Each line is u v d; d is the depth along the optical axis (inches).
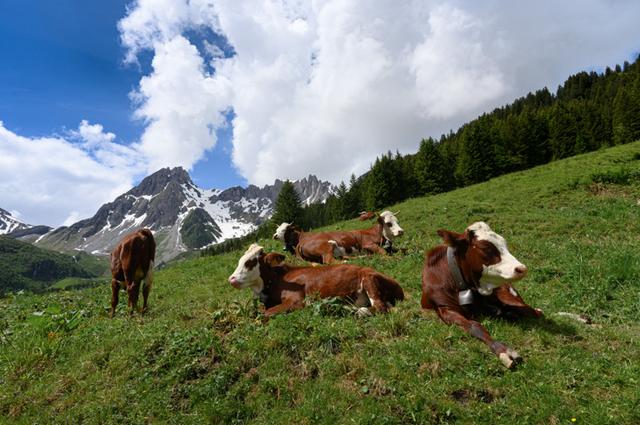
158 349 249.9
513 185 1071.6
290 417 180.5
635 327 245.4
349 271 289.9
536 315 254.8
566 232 571.8
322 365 212.1
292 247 594.9
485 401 179.9
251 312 285.9
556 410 165.0
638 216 575.5
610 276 321.4
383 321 249.8
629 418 157.2
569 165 1184.8
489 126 2962.6
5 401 224.7
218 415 187.6
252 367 220.4
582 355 205.9
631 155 1152.8
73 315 349.4
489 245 230.7
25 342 290.4
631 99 2196.1
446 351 215.0
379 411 175.9
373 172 2407.7
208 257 874.1
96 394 219.9
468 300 242.8
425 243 579.8
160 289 528.4
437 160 2497.5
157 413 197.9
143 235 377.1
